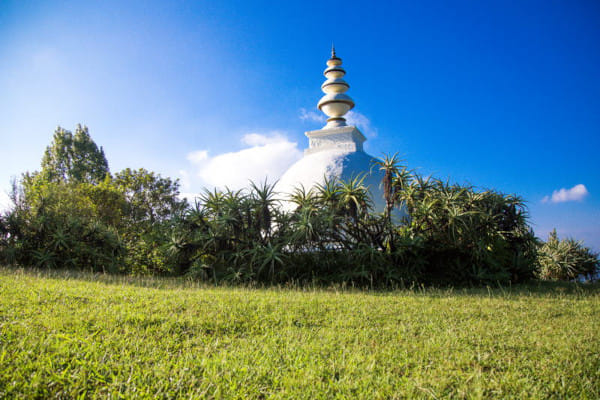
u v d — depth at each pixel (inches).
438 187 428.1
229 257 411.5
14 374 121.6
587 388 134.6
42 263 454.0
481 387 131.4
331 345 170.4
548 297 315.6
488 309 252.4
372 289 358.3
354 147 677.3
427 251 410.9
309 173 604.1
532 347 175.5
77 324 175.0
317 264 409.1
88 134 1430.9
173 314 201.8
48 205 509.7
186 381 129.6
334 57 733.9
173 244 430.3
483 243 397.4
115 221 908.0
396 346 172.9
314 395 124.9
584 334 197.8
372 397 124.6
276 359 152.1
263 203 424.2
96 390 119.7
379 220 417.7
